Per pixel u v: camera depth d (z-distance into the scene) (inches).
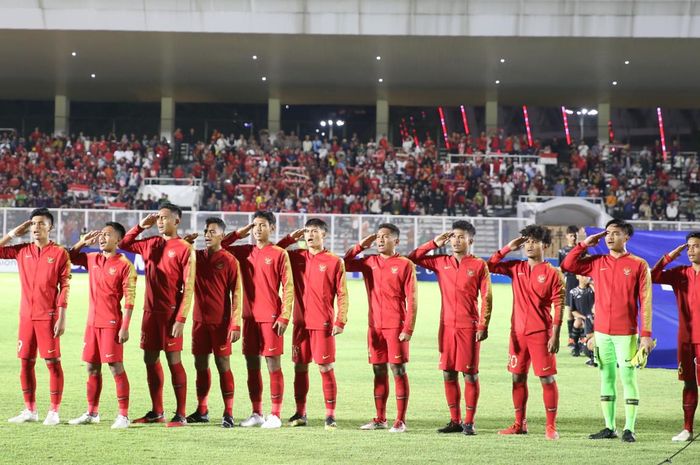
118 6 1258.6
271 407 361.7
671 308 507.2
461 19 1254.9
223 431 324.8
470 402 329.4
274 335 335.6
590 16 1242.0
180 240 337.7
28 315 337.4
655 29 1244.5
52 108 1852.9
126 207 1371.8
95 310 332.8
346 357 535.5
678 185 1518.2
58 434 315.3
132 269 333.7
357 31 1267.2
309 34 1275.8
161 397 339.9
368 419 356.8
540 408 387.2
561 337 661.3
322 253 339.9
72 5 1258.0
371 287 340.2
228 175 1485.0
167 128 1740.9
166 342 334.6
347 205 1406.3
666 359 506.3
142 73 1556.3
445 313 334.0
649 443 314.2
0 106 1838.1
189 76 1577.3
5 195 1371.8
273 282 337.1
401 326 336.2
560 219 1379.2
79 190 1416.1
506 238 1161.4
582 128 1792.6
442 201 1418.6
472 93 1676.9
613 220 327.9
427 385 442.6
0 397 390.3
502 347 593.9
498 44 1317.7
